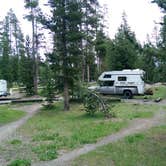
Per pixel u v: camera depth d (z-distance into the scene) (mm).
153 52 19703
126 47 49250
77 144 14570
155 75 53188
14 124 22328
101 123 20281
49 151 13312
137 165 10781
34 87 46312
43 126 20359
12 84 70062
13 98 43344
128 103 32688
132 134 16391
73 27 29969
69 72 30188
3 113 26562
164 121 20625
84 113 26219
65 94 30297
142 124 19641
